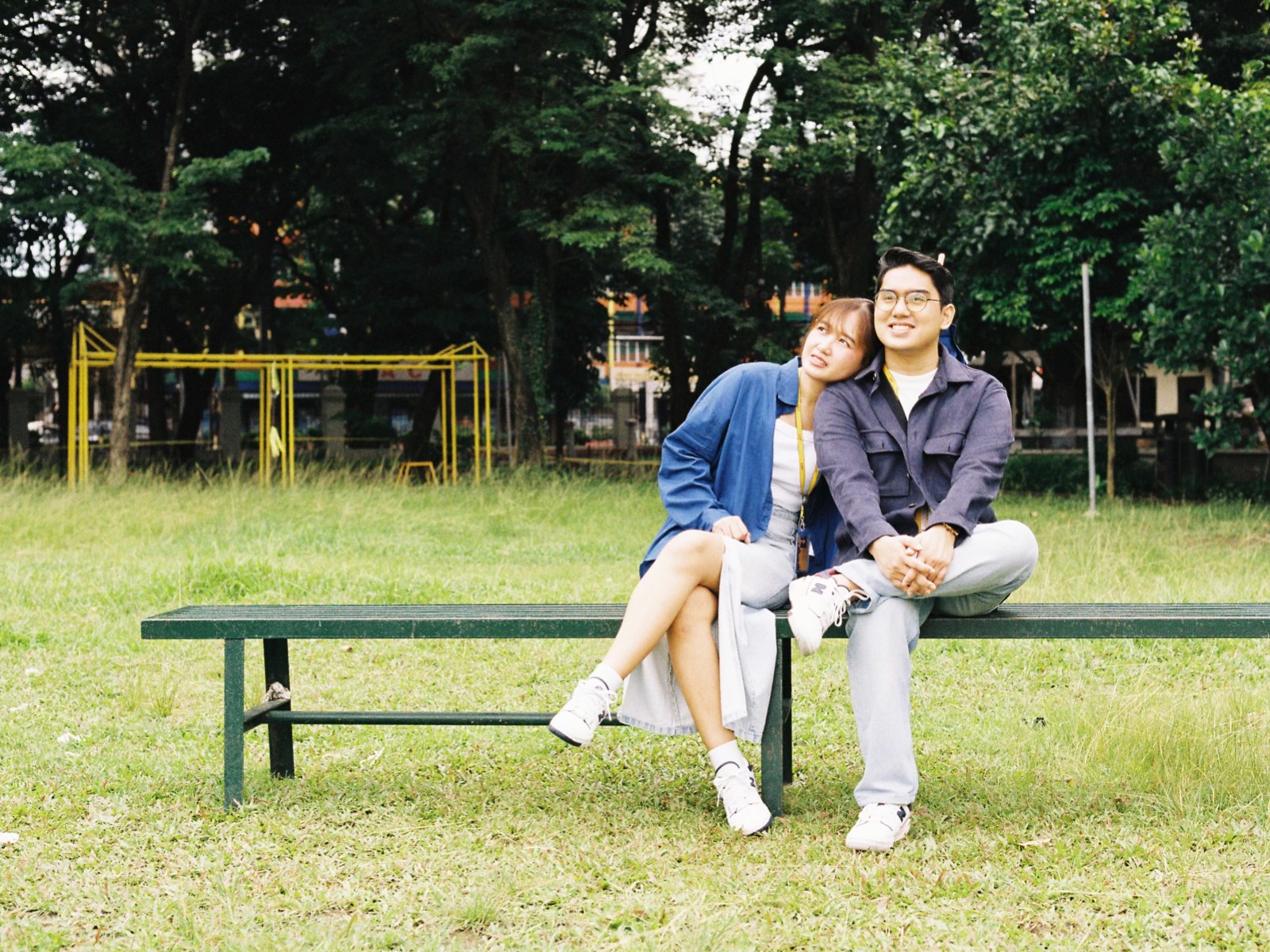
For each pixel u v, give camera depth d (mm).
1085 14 16547
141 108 25672
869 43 22797
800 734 4992
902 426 3869
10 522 12242
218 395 38500
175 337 31969
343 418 32625
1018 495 18688
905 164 17828
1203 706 4855
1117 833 3568
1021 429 30828
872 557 3721
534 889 3148
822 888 3143
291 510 14156
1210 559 9922
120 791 4160
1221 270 12797
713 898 3092
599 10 21078
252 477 19516
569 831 3666
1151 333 13508
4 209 19547
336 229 30734
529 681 6117
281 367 21016
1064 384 30000
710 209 31812
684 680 3732
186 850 3520
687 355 29188
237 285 28297
